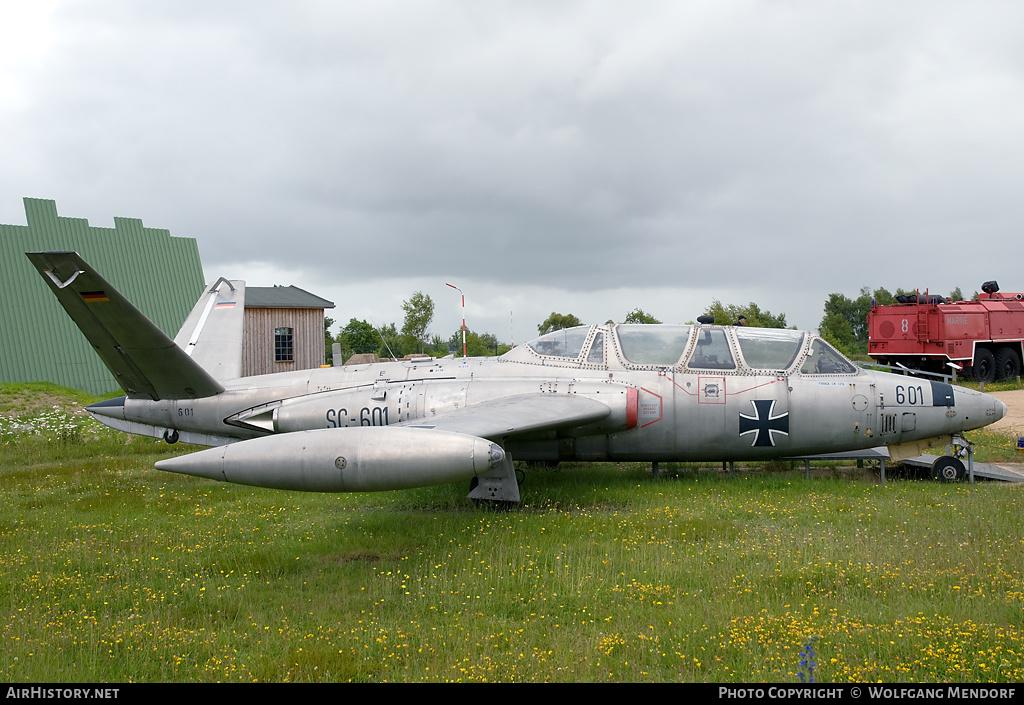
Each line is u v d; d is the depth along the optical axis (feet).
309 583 20.97
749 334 36.76
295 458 21.90
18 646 16.07
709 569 20.59
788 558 21.31
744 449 35.50
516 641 16.03
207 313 44.57
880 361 93.50
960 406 35.01
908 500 29.55
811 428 35.14
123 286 106.32
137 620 17.92
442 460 21.30
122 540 25.96
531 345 37.63
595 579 20.11
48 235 101.50
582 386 34.86
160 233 113.09
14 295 95.40
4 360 91.66
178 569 22.54
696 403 34.99
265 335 112.78
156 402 39.37
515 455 36.60
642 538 24.23
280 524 28.40
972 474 35.06
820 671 14.14
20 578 21.56
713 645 15.55
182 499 33.63
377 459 21.47
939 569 19.99
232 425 38.55
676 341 36.60
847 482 35.32
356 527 27.45
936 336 84.43
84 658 15.66
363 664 15.19
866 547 22.04
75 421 62.69
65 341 97.04
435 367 37.42
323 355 118.73
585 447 35.96
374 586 20.36
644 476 37.76
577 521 27.14
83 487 36.96
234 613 18.83
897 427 35.12
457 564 22.27
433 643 16.08
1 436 55.52
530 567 21.18
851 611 17.07
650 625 16.61
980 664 14.30
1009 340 88.79
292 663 15.26
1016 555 20.76
